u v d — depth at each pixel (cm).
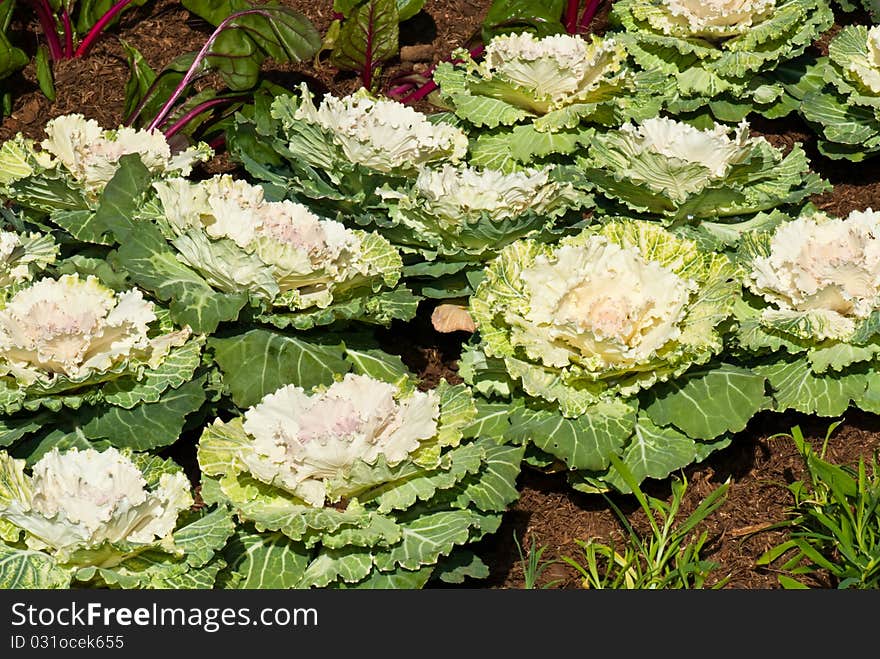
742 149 251
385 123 251
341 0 278
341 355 236
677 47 275
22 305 224
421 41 296
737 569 229
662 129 257
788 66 283
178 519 210
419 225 248
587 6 293
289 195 257
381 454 208
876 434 245
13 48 273
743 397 229
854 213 245
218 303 229
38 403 220
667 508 230
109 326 221
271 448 214
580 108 260
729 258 250
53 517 200
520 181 246
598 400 227
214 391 232
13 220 248
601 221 250
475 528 218
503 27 284
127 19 296
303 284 232
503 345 229
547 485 239
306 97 258
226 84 274
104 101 282
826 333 233
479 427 229
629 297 228
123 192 240
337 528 209
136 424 224
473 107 264
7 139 275
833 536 228
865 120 272
